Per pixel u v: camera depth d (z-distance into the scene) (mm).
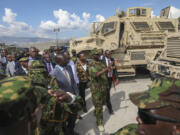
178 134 721
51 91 1226
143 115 896
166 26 7832
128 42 6918
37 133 1306
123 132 1108
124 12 9906
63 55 2586
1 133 645
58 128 1504
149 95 920
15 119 638
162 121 783
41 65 2342
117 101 4891
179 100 802
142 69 8461
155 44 6898
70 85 2627
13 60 4121
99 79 3199
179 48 5355
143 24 7621
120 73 6453
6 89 655
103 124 3578
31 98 714
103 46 7789
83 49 6914
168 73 5152
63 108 1454
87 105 4773
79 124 3639
